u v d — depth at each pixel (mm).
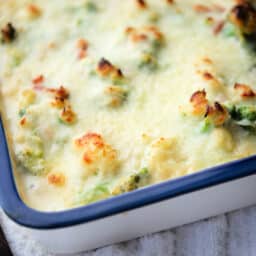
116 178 431
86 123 460
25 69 501
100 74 480
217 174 402
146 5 535
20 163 443
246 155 435
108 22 527
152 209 417
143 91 475
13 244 469
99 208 395
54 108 463
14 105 481
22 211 397
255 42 500
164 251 455
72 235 422
